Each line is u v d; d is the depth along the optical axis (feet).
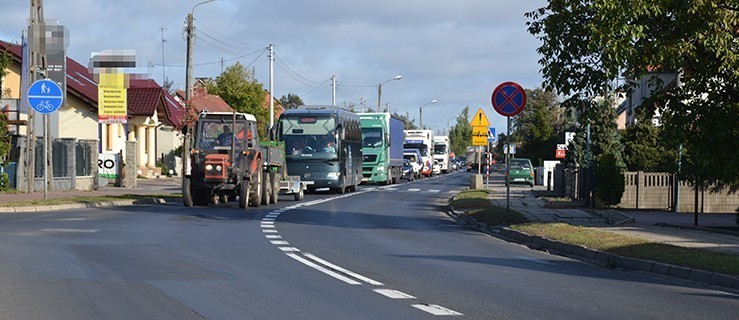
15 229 59.26
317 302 31.99
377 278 38.75
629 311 31.19
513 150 200.85
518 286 37.19
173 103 228.84
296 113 132.26
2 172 106.11
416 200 118.21
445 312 30.14
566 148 172.14
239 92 272.92
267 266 42.24
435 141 307.99
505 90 77.97
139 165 183.42
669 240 56.44
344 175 134.82
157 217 73.82
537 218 74.95
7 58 119.24
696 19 59.47
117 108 137.39
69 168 122.72
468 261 46.78
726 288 38.17
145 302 31.42
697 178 69.56
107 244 50.67
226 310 30.09
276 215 80.33
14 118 123.54
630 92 68.23
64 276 37.45
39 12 102.27
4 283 35.42
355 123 148.46
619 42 59.41
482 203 93.45
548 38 64.90
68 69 169.58
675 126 67.21
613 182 91.20
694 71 64.59
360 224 72.64
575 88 65.92
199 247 50.31
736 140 64.23
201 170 90.43
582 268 45.37
